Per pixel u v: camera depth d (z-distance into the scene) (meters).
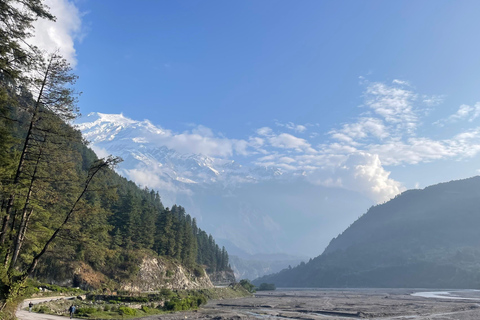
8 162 33.56
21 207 37.91
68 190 38.22
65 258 97.75
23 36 25.95
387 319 82.75
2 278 29.19
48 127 33.28
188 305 98.56
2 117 30.08
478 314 91.38
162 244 147.62
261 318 82.94
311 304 130.62
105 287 103.56
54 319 45.72
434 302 135.00
